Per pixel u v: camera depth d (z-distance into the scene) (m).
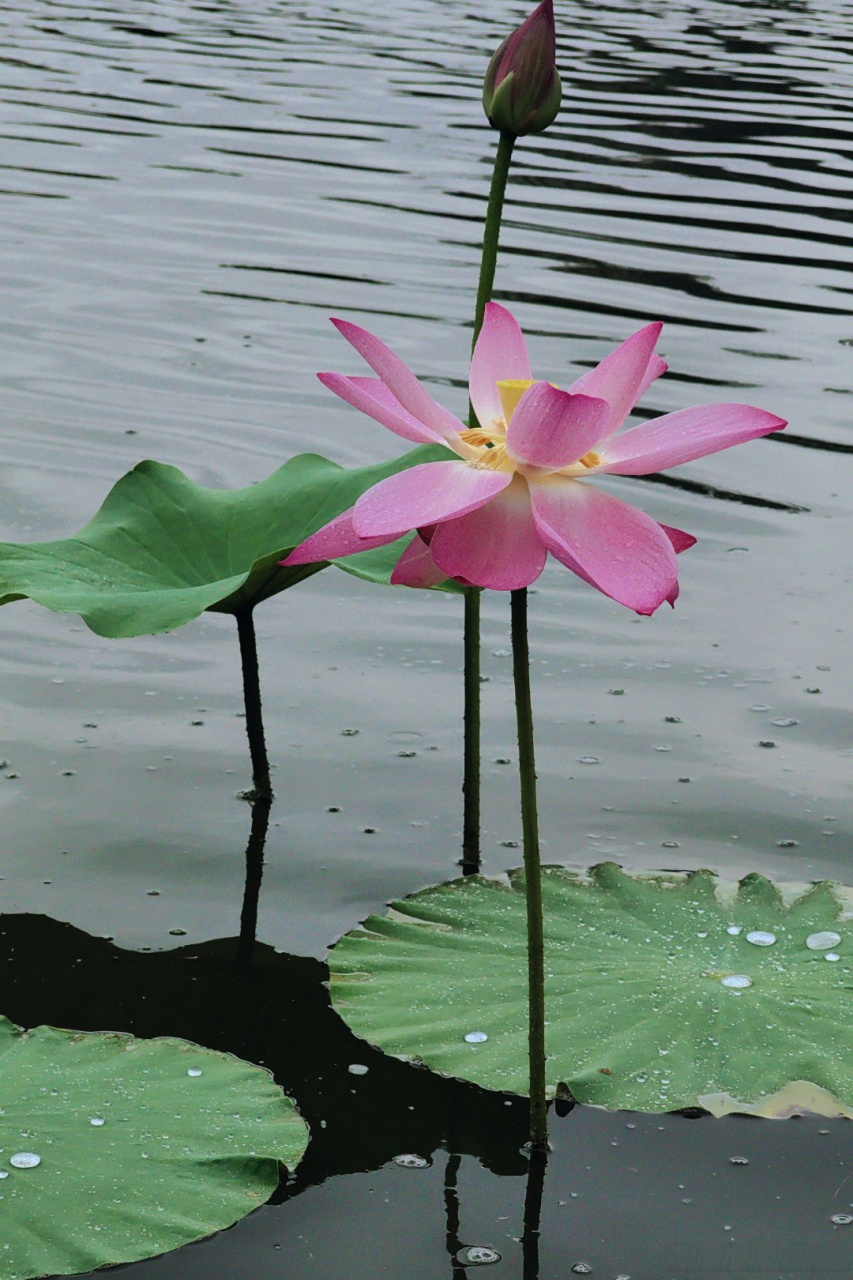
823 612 5.53
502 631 5.39
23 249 9.80
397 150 12.90
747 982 3.04
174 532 4.02
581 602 5.68
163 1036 2.92
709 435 2.21
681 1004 2.96
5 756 4.21
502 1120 2.75
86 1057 2.72
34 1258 2.21
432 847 3.82
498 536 2.18
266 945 3.32
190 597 3.47
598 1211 2.51
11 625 5.23
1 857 3.67
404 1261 2.36
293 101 14.77
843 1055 2.79
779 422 2.18
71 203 10.96
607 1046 2.84
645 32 19.45
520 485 2.23
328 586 5.80
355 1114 2.73
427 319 8.59
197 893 3.55
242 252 9.95
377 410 2.38
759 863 3.77
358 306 8.84
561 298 9.07
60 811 3.92
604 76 16.11
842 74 16.58
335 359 7.98
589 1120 2.77
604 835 3.91
